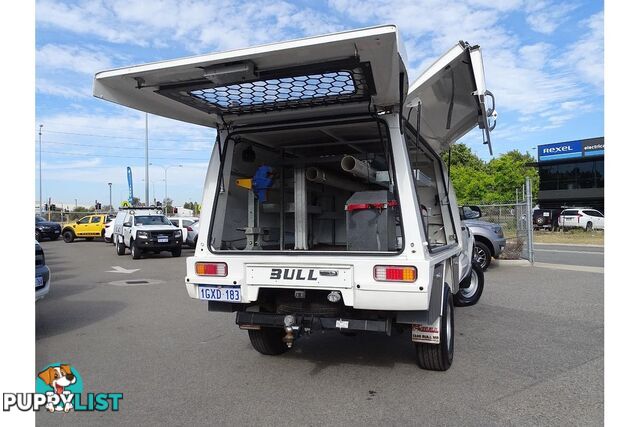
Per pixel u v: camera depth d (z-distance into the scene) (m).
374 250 4.43
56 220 47.31
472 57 4.92
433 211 7.27
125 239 20.67
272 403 4.24
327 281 4.25
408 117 5.09
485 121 5.52
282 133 5.11
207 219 4.79
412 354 5.64
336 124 4.66
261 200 5.29
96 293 10.51
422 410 4.02
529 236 14.91
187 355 5.77
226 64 3.77
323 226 5.89
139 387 4.70
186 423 3.87
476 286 8.56
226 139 4.93
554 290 10.20
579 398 4.26
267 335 5.45
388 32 3.29
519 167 39.47
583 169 40.03
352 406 4.13
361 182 6.06
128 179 34.56
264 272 4.47
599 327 6.95
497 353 5.65
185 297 9.96
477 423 3.77
